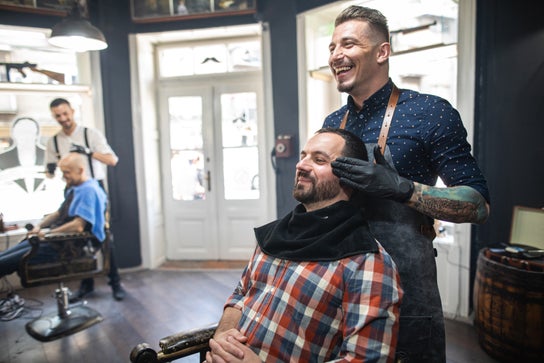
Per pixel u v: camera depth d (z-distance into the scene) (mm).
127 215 3625
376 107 1081
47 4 3184
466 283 2439
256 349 966
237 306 1132
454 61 2598
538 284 1803
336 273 928
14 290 3254
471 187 927
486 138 2340
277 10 3232
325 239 962
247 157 3803
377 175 891
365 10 1025
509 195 2301
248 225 3883
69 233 2393
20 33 3186
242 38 3650
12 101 3191
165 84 3828
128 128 3555
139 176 3629
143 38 3592
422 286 993
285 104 3303
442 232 2639
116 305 2902
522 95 2197
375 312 866
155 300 2988
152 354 1090
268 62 3334
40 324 2547
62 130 3062
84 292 3086
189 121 3863
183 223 3979
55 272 2383
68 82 3391
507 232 2322
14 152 3238
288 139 3240
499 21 2225
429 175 1049
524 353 1869
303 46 3105
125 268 3666
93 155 2998
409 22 2654
